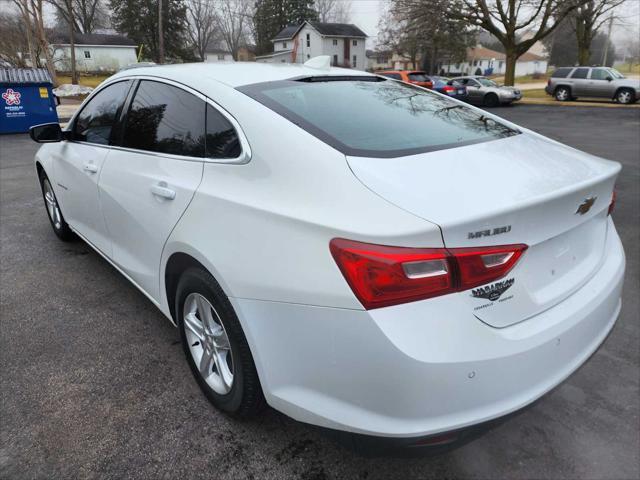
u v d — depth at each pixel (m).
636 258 4.21
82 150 3.33
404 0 26.36
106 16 62.44
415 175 1.73
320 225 1.62
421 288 1.50
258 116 2.04
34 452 2.08
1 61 30.53
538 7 24.89
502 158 1.98
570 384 2.62
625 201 5.87
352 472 2.03
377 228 1.51
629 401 2.49
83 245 4.47
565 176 1.89
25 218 5.33
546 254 1.80
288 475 2.00
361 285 1.51
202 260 2.03
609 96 21.58
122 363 2.70
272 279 1.73
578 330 1.85
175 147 2.39
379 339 1.50
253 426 2.25
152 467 2.02
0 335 2.96
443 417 1.56
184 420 2.28
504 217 1.57
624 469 2.08
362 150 1.85
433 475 2.03
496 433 2.28
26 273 3.84
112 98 3.09
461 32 45.09
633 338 3.04
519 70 76.00
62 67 47.47
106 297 3.46
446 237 1.50
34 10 27.56
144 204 2.49
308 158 1.81
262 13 71.06
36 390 2.47
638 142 10.65
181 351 2.82
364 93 2.50
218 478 1.98
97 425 2.24
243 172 1.98
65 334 2.98
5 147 11.17
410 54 49.91
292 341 1.71
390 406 1.55
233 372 2.07
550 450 2.18
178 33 55.94
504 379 1.61
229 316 1.96
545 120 15.82
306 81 2.45
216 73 2.47
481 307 1.58
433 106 2.58
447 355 1.51
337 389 1.64
